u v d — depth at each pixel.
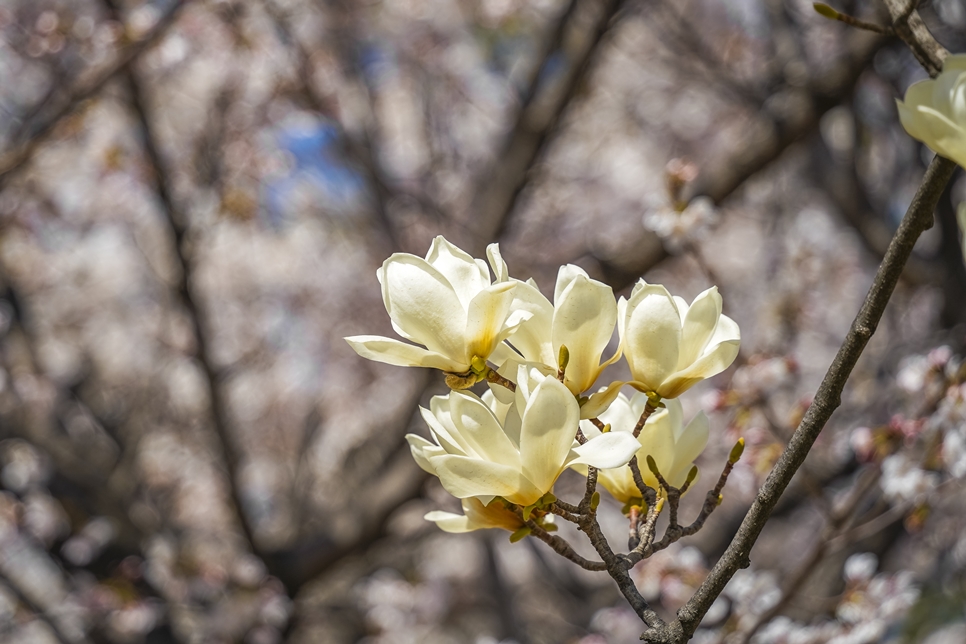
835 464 4.98
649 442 1.27
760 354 3.51
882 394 5.54
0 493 5.61
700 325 1.15
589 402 1.13
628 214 7.78
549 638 7.46
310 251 8.26
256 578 5.53
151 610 5.54
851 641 3.29
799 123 3.91
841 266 7.38
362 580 6.89
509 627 7.11
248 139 6.17
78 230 6.86
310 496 7.87
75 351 7.73
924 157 5.96
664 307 1.13
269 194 7.06
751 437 3.38
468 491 1.06
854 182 5.77
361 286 8.28
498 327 1.09
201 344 5.32
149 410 7.78
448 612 8.01
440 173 7.61
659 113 7.86
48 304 7.74
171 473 7.70
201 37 5.63
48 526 5.62
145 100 5.16
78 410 7.13
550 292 6.41
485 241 4.98
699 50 6.47
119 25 4.57
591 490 1.09
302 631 6.80
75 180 6.33
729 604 3.88
